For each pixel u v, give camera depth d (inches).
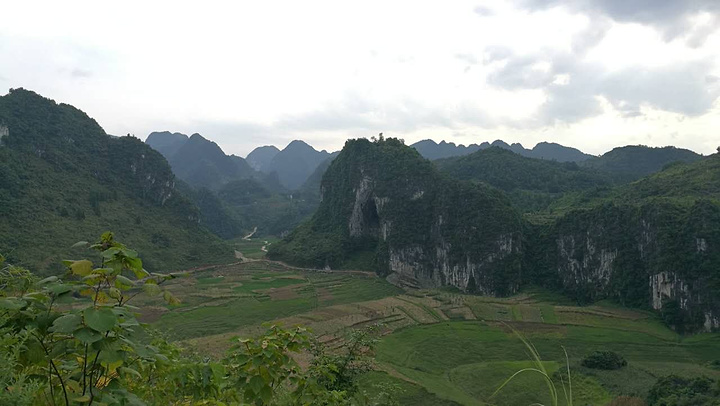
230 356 256.8
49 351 163.5
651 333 2918.3
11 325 160.7
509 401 1802.4
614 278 3924.7
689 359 2443.4
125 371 175.3
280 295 4138.8
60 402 166.9
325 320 2940.5
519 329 2920.8
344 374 419.2
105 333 152.0
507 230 4653.1
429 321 3112.7
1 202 4284.0
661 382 1833.2
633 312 3474.4
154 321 3137.3
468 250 4785.9
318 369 339.0
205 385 233.3
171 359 245.3
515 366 2222.0
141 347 165.9
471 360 2364.7
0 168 4608.8
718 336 2876.5
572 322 3093.0
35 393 143.9
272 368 251.1
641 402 1721.2
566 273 4419.3
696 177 4714.6
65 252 4069.9
